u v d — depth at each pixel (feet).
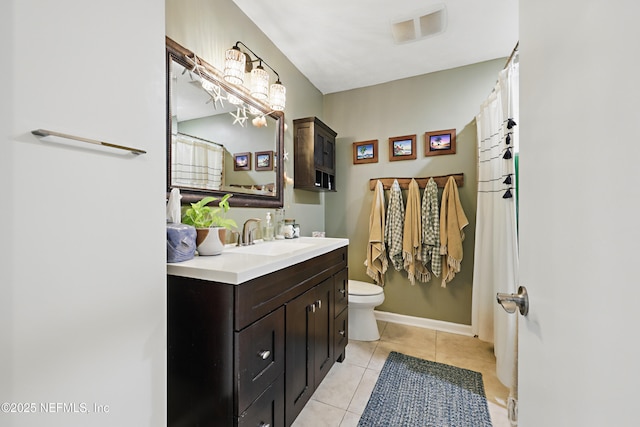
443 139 7.88
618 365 0.99
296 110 7.68
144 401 2.39
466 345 6.95
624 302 0.97
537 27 1.79
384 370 5.82
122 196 2.22
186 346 3.27
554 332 1.50
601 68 1.11
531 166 1.89
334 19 5.78
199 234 3.94
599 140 1.13
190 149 4.41
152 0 2.47
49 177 1.79
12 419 1.65
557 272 1.49
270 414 3.57
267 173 6.25
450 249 7.41
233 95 5.29
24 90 1.67
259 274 3.31
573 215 1.33
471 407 4.73
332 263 5.51
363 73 8.05
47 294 1.79
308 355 4.52
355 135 9.00
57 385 1.83
